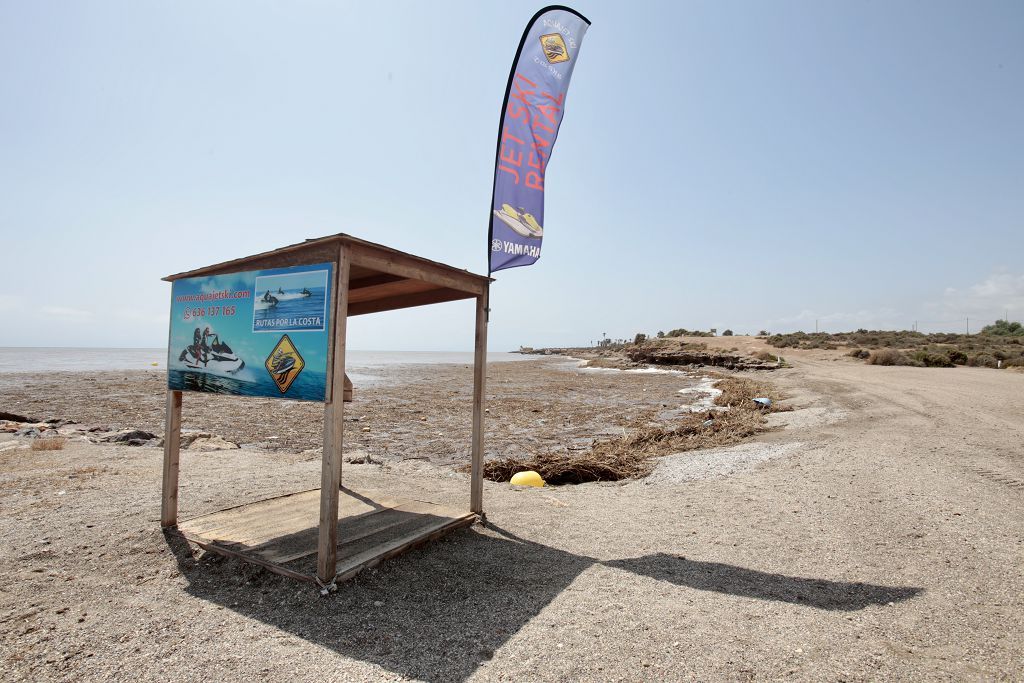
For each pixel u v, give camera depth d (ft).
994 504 18.97
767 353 154.10
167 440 16.57
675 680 9.07
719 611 11.57
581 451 37.29
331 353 12.49
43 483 22.30
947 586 12.60
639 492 23.24
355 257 12.94
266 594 12.48
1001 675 9.12
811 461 27.50
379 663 9.70
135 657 9.91
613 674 9.27
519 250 17.99
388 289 18.43
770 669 9.36
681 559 14.74
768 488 22.57
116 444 33.04
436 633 10.74
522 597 12.35
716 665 9.50
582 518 18.89
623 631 10.73
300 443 38.88
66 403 62.08
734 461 29.07
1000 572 13.33
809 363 135.44
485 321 17.87
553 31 18.70
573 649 10.08
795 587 12.76
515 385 101.30
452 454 36.14
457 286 16.49
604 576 13.55
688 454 32.50
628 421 52.60
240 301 14.56
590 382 109.81
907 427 36.55
